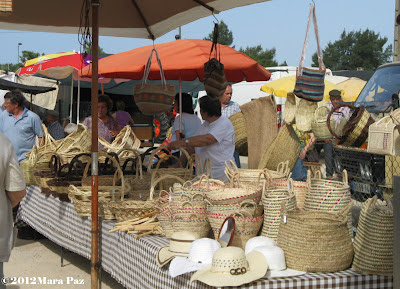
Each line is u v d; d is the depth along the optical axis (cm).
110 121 760
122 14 523
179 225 357
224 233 332
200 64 596
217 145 507
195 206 355
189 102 674
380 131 328
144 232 390
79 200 467
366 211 307
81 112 1598
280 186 381
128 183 473
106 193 453
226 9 456
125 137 598
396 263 252
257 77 678
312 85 447
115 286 477
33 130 727
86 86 1611
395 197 253
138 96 488
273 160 524
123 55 677
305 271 295
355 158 531
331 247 295
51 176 559
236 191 368
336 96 854
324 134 490
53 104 1468
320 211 308
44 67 1100
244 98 1683
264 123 586
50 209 560
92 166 383
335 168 573
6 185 304
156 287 345
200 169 498
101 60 697
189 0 471
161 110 490
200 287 290
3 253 305
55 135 875
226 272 280
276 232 333
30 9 492
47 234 571
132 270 384
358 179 521
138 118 1788
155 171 441
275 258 295
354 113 431
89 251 463
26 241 662
